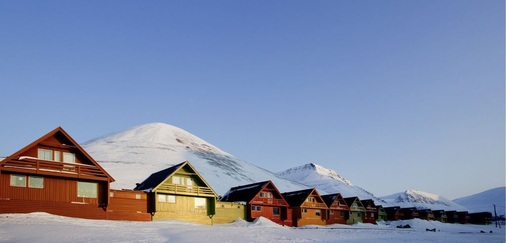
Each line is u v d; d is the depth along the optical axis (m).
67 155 47.72
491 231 80.25
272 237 38.19
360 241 38.00
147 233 36.41
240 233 40.59
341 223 86.38
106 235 33.25
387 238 43.75
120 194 52.00
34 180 44.66
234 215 65.44
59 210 45.66
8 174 43.06
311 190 80.25
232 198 73.88
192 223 54.81
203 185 60.69
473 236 54.50
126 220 51.69
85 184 48.28
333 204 85.38
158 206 55.44
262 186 71.12
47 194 45.22
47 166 45.25
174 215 56.78
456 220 143.38
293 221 77.19
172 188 56.78
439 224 105.75
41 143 45.84
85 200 47.88
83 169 47.72
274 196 72.69
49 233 32.34
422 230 74.69
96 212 48.41
